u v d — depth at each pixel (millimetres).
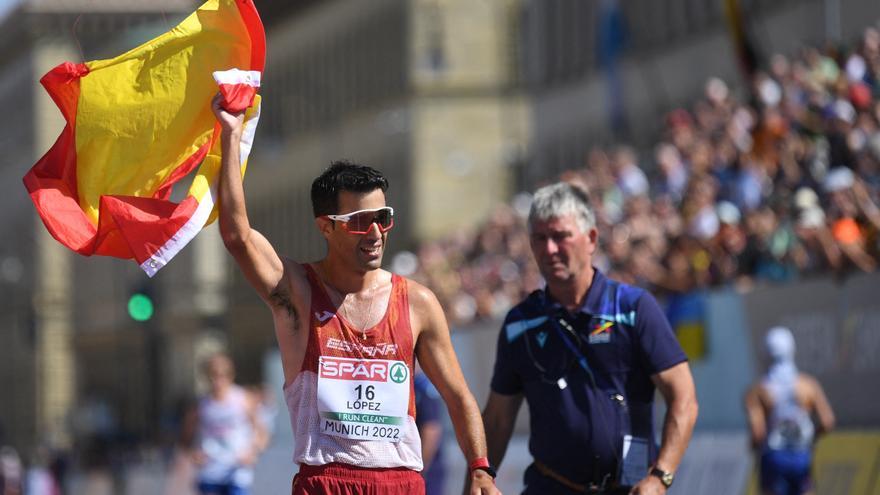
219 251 136000
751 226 36781
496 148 123562
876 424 29219
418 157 123375
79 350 159875
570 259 17609
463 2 123875
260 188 145625
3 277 168250
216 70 15180
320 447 14820
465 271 56938
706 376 34250
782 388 29516
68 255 161375
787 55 65312
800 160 37469
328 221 14930
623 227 43750
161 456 68875
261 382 127938
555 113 98000
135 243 14594
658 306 17625
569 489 17562
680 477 33562
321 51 136500
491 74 123938
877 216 32594
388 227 14922
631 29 85500
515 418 18219
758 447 29594
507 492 37406
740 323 33000
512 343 17859
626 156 49844
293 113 141375
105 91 15234
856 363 29766
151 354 82250
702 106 47344
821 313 30719
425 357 15297
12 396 169500
